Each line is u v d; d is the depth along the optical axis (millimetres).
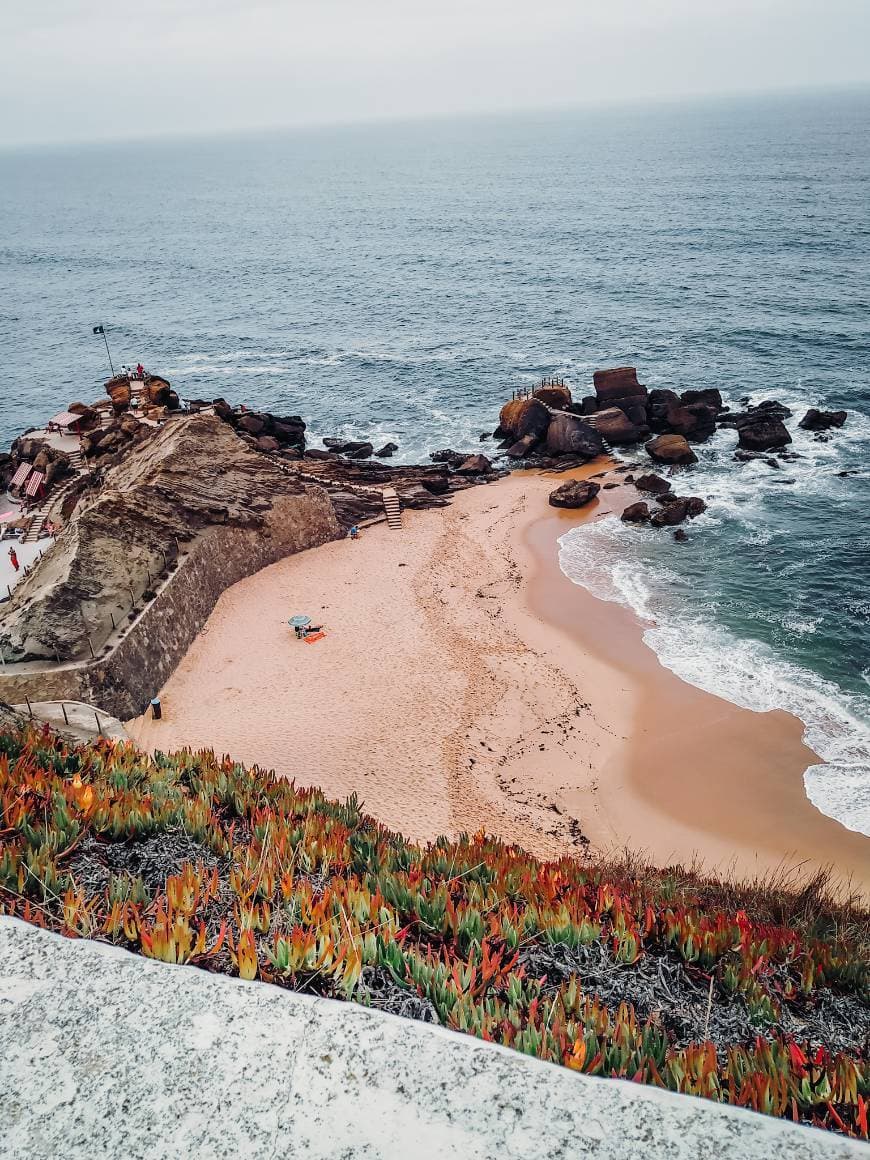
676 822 29359
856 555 47875
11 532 48719
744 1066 6031
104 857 9891
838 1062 5957
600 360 88875
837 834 28516
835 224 150250
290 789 14609
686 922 10016
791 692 36312
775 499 55750
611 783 31359
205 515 44156
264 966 6543
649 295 113125
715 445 64750
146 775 13227
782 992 9578
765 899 15414
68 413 60875
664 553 49906
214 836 10617
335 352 100750
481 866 11883
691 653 39750
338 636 40438
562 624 42781
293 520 49562
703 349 88812
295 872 10242
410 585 46125
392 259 158750
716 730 34094
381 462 66938
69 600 33031
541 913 9656
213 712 33812
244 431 64375
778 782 31078
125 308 135000
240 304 131750
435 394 83250
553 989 8258
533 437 66062
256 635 40469
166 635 36938
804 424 66625
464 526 54469
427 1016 6184
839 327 91438
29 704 25406
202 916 7891
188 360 102312
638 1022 8555
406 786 29375
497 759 32062
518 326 104750
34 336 119688
